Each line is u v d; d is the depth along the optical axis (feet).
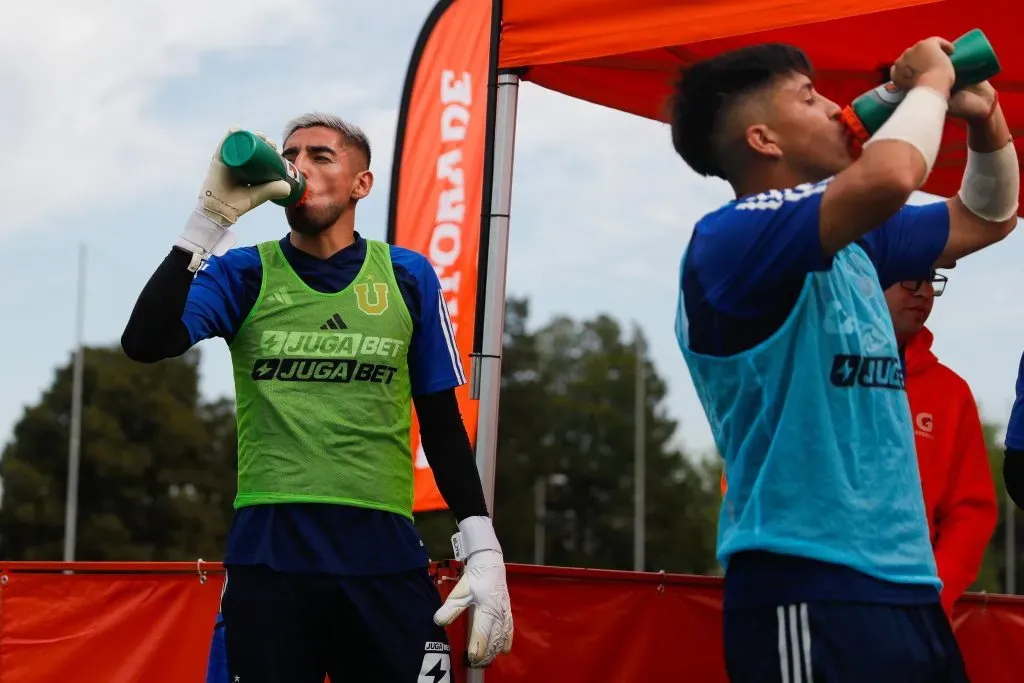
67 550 162.91
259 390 11.22
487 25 16.78
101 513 192.75
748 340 8.32
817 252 7.97
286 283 11.45
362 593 10.97
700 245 8.55
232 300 11.37
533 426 258.57
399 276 11.79
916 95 8.23
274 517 11.00
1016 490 11.84
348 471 11.09
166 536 194.70
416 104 16.97
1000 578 222.69
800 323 8.29
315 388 11.20
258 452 11.18
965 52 8.74
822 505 8.13
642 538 246.27
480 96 16.69
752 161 8.82
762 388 8.34
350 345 11.30
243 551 11.00
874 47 16.11
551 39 14.28
